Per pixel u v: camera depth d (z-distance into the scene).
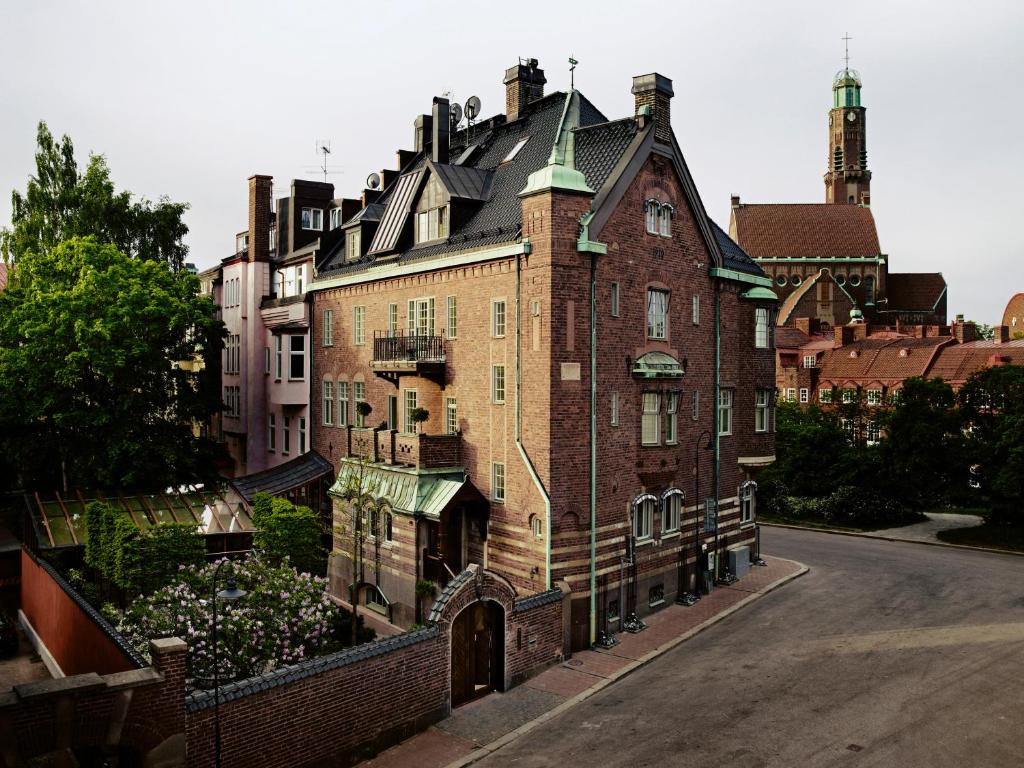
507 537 27.39
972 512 51.38
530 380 26.41
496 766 18.52
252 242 42.84
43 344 33.47
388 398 33.53
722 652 25.36
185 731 15.70
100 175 44.94
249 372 42.72
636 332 28.75
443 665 20.86
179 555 26.52
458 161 37.91
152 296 35.03
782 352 83.38
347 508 32.00
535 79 38.16
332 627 26.14
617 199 27.55
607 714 21.03
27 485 38.91
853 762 17.69
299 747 17.53
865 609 29.42
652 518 29.62
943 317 118.81
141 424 35.94
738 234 120.50
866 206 121.12
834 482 49.06
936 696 20.92
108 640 19.22
